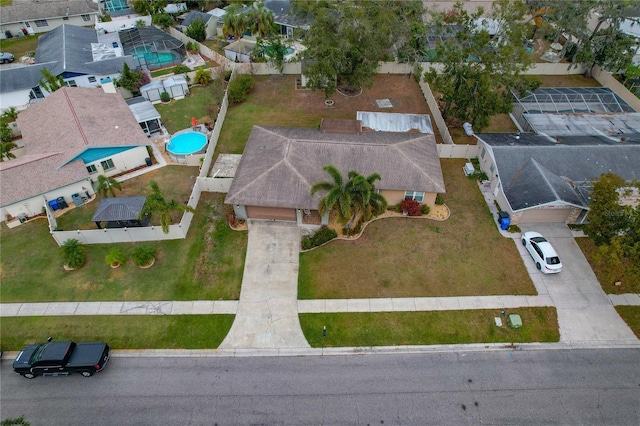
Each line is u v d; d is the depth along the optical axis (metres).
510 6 45.22
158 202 31.78
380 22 48.59
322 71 45.75
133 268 31.70
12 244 33.34
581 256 32.47
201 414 23.59
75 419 23.47
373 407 23.88
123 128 41.16
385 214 36.12
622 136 40.66
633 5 52.53
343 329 27.95
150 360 26.39
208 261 32.25
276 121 48.22
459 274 31.22
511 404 24.08
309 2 58.81
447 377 25.41
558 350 26.92
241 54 58.94
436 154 38.25
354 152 36.31
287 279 31.03
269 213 35.03
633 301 29.55
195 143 44.03
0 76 49.09
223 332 27.84
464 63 42.06
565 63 57.47
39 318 28.56
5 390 24.88
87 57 55.38
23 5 67.88
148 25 69.19
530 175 35.66
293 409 23.77
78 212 36.31
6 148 38.91
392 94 53.41
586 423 23.27
